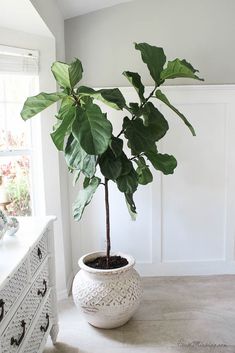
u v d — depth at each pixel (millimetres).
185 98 2668
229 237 2865
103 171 1814
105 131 1576
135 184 1904
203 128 2717
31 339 1498
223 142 2738
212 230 2861
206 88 2654
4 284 1130
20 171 2408
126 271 2010
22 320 1387
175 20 2646
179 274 2883
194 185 2791
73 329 2102
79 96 1731
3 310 1193
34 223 1776
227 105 2691
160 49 2033
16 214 2420
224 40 2668
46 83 2307
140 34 2656
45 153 2367
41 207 2424
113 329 2084
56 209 2451
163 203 2807
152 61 1971
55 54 2330
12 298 1290
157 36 2662
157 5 2633
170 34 2660
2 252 1386
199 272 2887
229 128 2719
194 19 2646
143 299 2455
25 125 2375
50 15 2197
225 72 2699
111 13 2635
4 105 2299
